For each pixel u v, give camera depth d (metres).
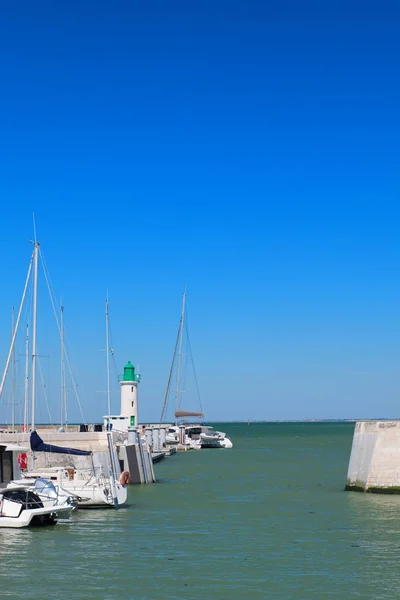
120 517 39.03
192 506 43.72
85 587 25.02
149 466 60.44
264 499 47.38
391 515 39.47
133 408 96.94
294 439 180.25
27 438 50.69
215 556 29.52
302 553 30.03
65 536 33.47
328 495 48.69
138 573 26.75
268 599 23.78
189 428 132.50
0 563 28.14
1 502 35.88
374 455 48.44
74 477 43.56
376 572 26.95
